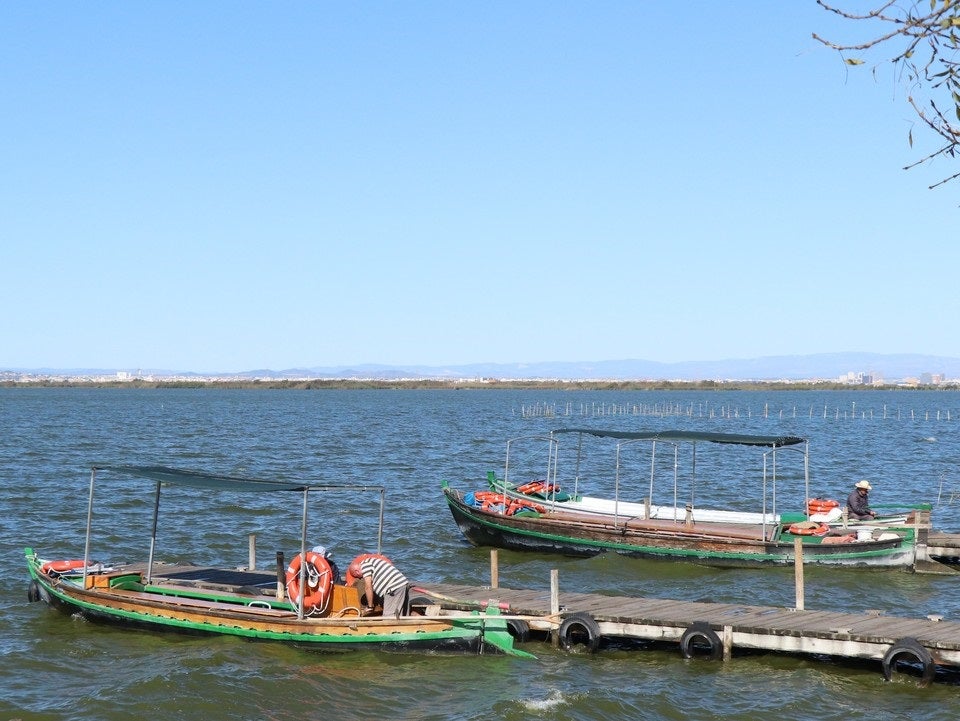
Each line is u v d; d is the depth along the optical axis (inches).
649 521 1326.3
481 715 683.4
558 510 1381.6
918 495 1942.7
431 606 841.5
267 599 868.0
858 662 799.1
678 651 828.6
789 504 1815.9
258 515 1518.2
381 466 2332.7
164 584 917.8
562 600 900.0
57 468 2122.3
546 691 730.8
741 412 6535.4
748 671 780.6
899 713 697.0
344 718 681.6
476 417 5093.5
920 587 1103.0
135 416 4694.9
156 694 711.1
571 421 4938.5
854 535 1217.4
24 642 826.2
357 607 822.5
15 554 1198.3
